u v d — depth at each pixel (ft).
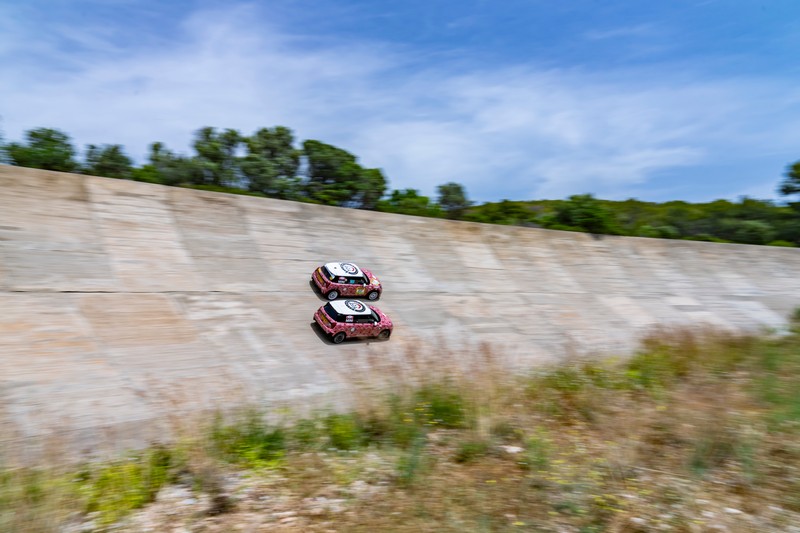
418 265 82.69
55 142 74.59
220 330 53.93
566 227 112.98
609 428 30.22
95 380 40.83
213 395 42.86
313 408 36.99
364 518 20.93
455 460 27.02
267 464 26.96
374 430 31.35
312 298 66.13
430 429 31.04
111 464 27.17
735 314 98.27
